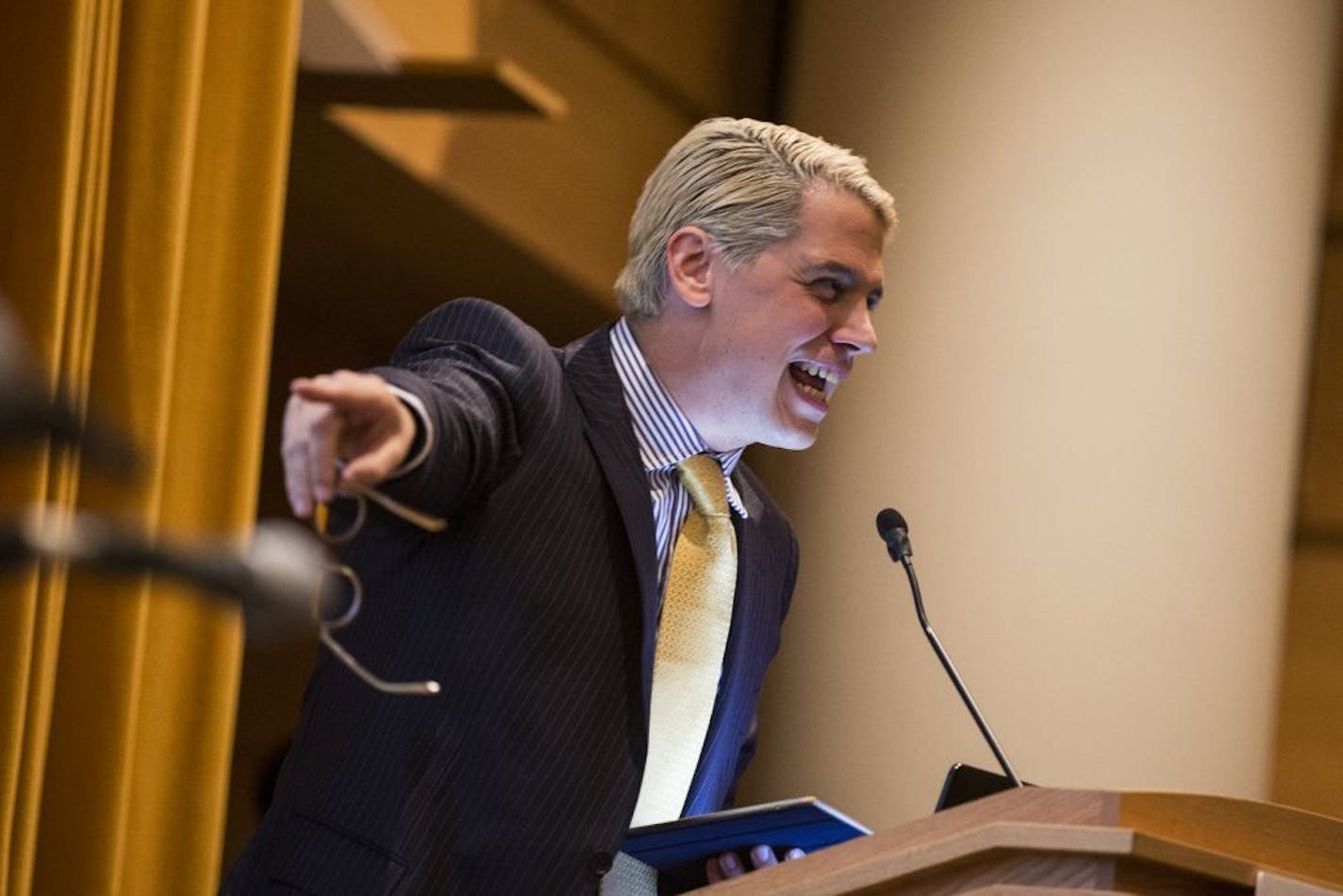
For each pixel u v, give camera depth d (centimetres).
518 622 604
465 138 1253
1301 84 1420
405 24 1155
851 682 1407
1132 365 1379
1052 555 1366
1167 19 1420
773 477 1489
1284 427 1391
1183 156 1400
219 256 931
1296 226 1412
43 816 836
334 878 588
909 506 1415
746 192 703
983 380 1410
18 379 131
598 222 1429
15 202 793
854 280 711
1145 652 1341
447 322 656
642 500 643
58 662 842
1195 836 457
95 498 820
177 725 917
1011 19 1461
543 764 600
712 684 707
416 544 616
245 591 164
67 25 799
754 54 1619
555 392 639
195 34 883
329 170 1230
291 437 431
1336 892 413
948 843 427
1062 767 1338
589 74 1398
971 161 1452
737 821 611
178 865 914
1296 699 1577
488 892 589
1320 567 1583
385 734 604
